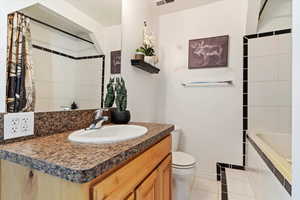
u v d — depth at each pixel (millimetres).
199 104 2309
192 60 2330
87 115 1201
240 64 2111
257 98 2043
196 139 2322
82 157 585
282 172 950
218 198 1732
